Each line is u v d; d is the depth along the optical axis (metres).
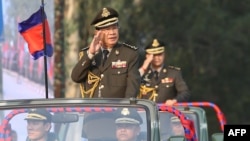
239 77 40.41
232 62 39.41
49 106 10.28
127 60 12.62
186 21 36.97
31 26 13.27
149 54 17.14
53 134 10.24
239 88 41.84
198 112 14.68
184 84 17.22
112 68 12.63
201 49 38.84
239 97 41.56
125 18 34.72
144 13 35.59
